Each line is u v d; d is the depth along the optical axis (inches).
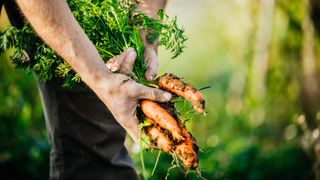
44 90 83.6
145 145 66.9
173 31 74.9
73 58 64.9
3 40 73.4
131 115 65.7
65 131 84.5
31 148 122.2
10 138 125.1
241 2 233.9
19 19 78.4
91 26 73.5
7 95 131.6
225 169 132.9
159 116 64.8
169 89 67.4
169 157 119.2
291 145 151.1
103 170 85.9
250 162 136.6
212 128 214.1
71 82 72.4
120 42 73.9
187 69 467.2
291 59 195.5
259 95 212.5
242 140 177.9
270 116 202.4
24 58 77.5
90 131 84.6
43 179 119.5
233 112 232.8
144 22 74.8
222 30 273.1
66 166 85.8
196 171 67.8
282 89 202.1
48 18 64.3
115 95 65.1
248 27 220.7
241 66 241.1
